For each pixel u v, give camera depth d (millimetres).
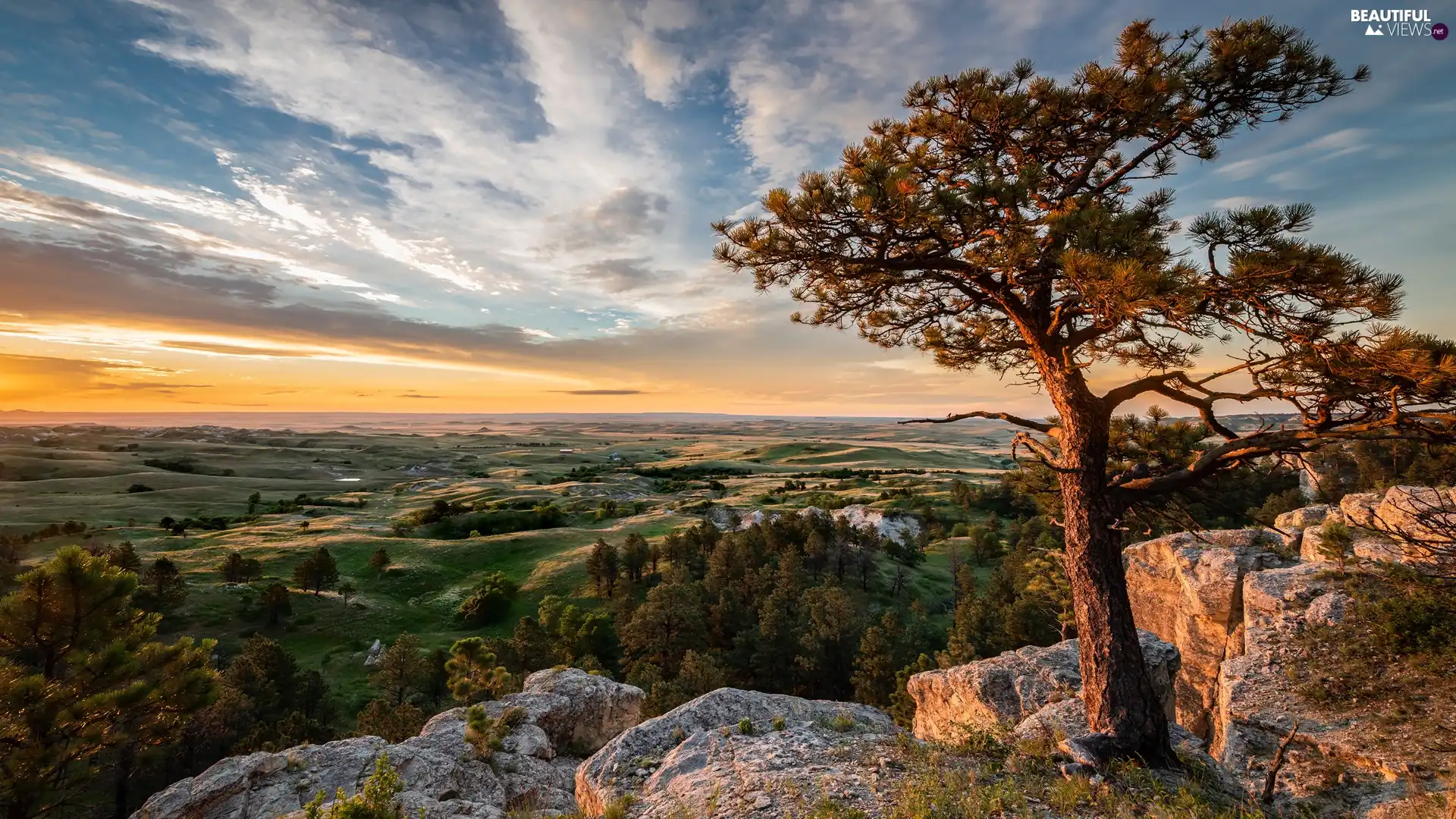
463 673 25500
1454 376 6852
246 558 108000
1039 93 11352
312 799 14242
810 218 10391
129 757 20625
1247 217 8008
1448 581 16562
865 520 139500
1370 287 7391
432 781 15570
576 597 97750
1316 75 9820
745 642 76750
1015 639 65438
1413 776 12742
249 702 52562
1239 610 25922
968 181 10391
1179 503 11477
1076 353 11688
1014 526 118375
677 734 12648
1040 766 9570
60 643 16469
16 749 14508
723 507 164875
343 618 86062
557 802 16859
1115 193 12352
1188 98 10586
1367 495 27031
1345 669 17172
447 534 140500
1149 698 10000
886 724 14484
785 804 8664
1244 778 15094
